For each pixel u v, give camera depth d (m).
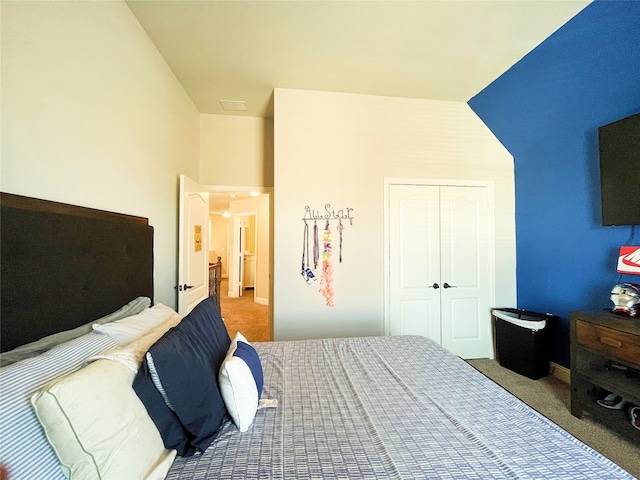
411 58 2.44
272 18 1.96
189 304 2.73
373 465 0.88
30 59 1.04
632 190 1.91
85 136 1.36
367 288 3.05
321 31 2.10
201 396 0.97
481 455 0.92
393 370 1.55
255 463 0.89
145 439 0.82
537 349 2.65
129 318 1.28
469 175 3.22
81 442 0.67
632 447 1.75
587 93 2.23
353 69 2.60
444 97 3.12
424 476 0.83
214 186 3.48
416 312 3.13
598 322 1.90
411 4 1.86
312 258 2.96
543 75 2.42
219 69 2.55
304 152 2.96
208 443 0.96
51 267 1.08
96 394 0.72
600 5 1.87
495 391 1.33
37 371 0.75
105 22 1.53
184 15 1.90
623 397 1.76
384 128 3.09
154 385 0.90
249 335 4.02
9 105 0.96
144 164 2.00
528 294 3.08
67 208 1.20
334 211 3.00
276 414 1.15
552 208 2.75
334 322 2.99
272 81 2.78
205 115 3.47
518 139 3.03
